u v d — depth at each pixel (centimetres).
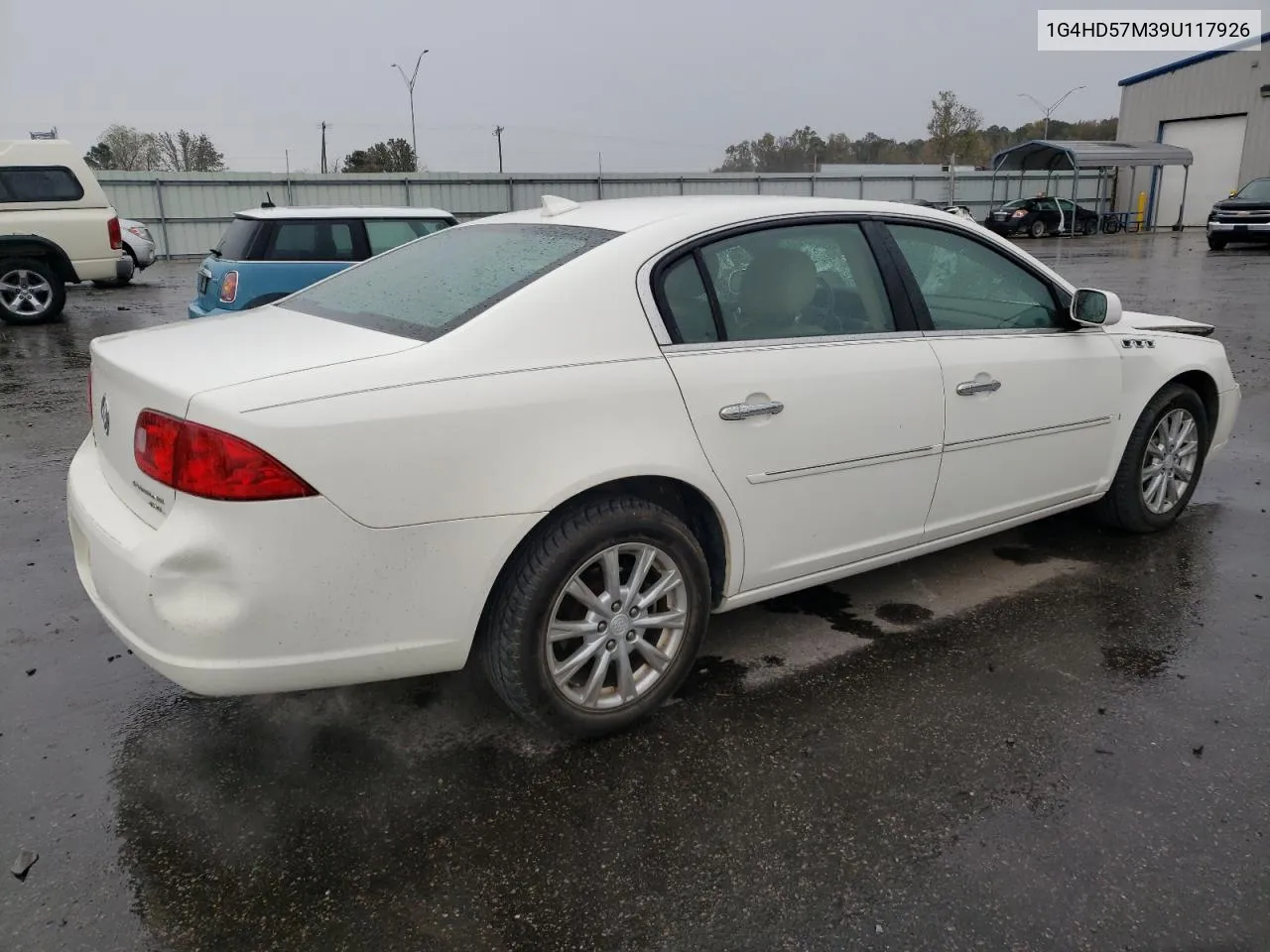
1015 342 380
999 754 285
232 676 240
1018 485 390
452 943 216
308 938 218
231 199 2652
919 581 412
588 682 286
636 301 286
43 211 1239
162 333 306
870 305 342
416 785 272
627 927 220
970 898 227
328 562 239
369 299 316
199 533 233
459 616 259
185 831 254
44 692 323
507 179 2975
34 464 602
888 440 336
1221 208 2372
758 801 264
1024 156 3566
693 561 295
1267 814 255
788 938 216
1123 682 325
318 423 234
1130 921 219
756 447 303
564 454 264
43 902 228
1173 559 434
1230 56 3353
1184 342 461
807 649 352
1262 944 212
